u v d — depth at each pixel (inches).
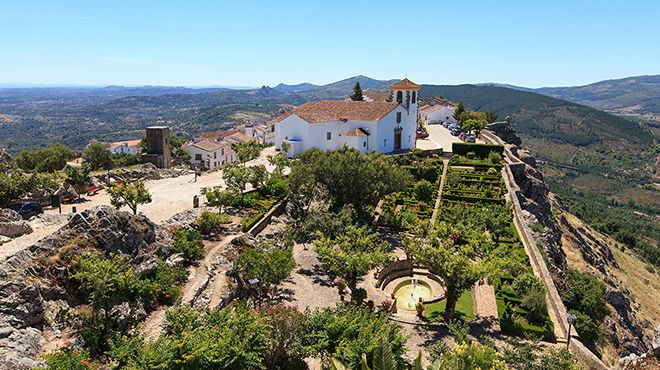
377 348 859.4
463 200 2448.3
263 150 3622.0
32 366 746.8
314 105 3580.2
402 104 3543.3
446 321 1336.1
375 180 2108.8
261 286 1298.0
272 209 2097.7
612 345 1642.5
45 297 915.4
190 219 1700.3
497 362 885.2
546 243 2065.7
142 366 727.1
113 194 1653.5
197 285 1205.1
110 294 914.7
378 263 1364.4
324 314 1055.6
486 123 4714.6
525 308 1326.3
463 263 1275.8
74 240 1043.9
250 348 855.7
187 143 5236.2
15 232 1421.0
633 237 4741.6
